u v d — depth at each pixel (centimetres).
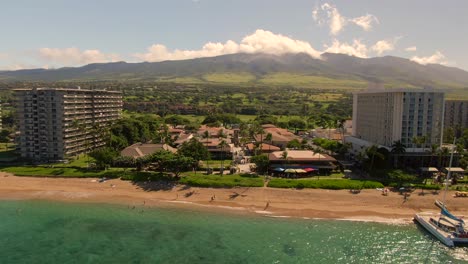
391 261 8388
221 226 10250
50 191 13075
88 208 11575
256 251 8794
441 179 13600
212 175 13950
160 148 16588
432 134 15850
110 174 14312
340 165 15262
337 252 8781
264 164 14262
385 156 14550
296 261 8325
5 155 17912
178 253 8656
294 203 11819
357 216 10988
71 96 17238
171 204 11919
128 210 11406
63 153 16762
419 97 15700
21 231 9856
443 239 9331
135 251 8750
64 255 8544
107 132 17312
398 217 10944
